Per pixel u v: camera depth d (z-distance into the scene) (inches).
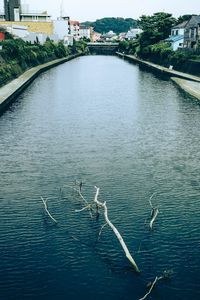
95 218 478.3
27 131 891.4
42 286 357.4
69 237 436.5
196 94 1418.6
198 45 2277.3
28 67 2176.4
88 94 1445.6
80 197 535.8
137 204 517.0
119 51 5438.0
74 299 342.0
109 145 788.0
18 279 366.0
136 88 1627.7
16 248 414.0
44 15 4104.3
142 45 3432.6
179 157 717.9
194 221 473.1
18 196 538.9
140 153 738.2
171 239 433.7
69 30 4731.8
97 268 383.2
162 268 384.8
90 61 3558.1
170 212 494.9
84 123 978.1
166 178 610.9
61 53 3501.5
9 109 1139.3
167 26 3324.3
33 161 684.7
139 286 359.3
